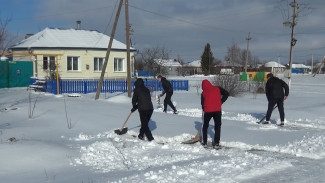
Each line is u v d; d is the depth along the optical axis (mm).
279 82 11320
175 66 83562
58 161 6898
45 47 28891
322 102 19844
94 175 6090
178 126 10703
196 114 14078
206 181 5535
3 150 7031
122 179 5695
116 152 7777
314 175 5980
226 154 7707
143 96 9039
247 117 13492
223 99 8672
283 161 6867
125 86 25156
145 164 6906
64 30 32062
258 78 32688
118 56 31953
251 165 6535
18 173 6188
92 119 11828
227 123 11484
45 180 5832
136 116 12523
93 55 30609
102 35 32875
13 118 12242
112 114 12891
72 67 29984
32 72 28031
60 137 9359
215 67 73812
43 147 7414
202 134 9156
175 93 24578
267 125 11250
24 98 18812
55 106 14609
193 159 7203
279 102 11281
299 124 11688
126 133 9758
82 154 7473
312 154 7531
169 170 6172
